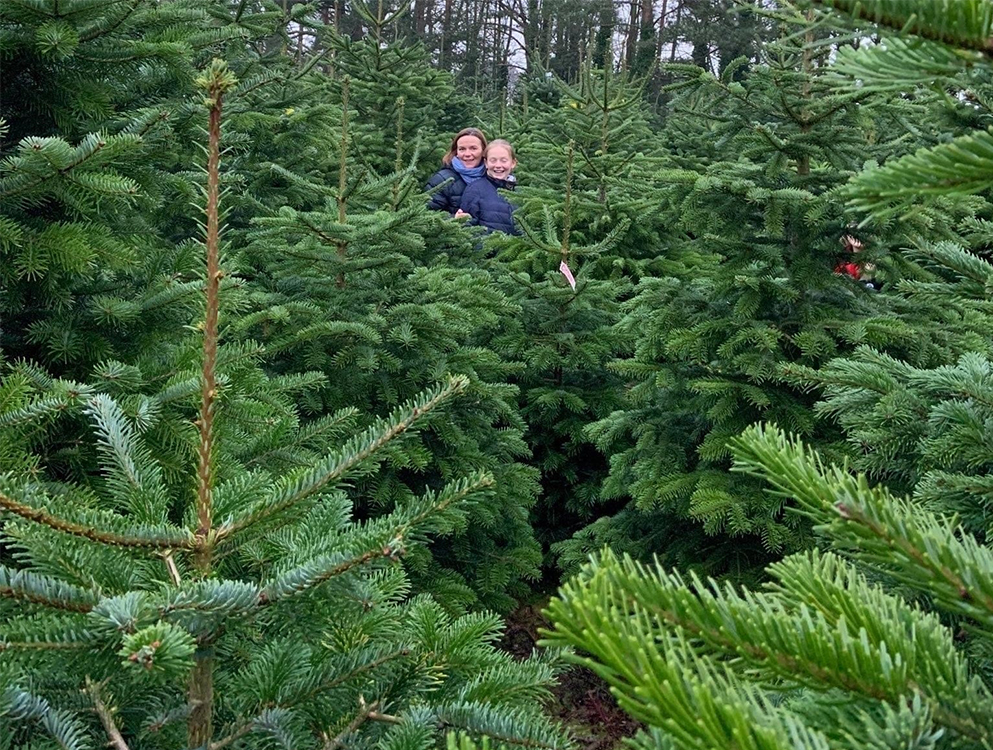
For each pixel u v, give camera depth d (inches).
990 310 105.2
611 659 28.3
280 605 55.2
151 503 62.2
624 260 259.9
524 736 65.4
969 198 139.3
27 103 108.9
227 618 53.2
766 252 148.8
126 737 67.2
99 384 97.2
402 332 163.8
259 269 211.6
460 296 184.9
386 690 67.5
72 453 96.7
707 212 151.9
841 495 34.2
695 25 911.7
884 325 140.9
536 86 595.2
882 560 34.0
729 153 316.8
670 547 167.0
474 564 181.5
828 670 31.5
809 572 39.8
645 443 167.5
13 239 94.3
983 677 47.0
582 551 182.4
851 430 101.7
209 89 53.0
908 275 144.9
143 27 117.6
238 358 107.3
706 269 163.3
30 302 109.4
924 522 38.9
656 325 161.3
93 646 50.3
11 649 48.1
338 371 169.2
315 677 65.1
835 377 94.2
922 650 34.7
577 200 266.4
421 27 1075.9
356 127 371.9
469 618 79.7
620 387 222.7
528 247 264.2
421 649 73.0
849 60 31.1
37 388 96.7
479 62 976.3
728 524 146.0
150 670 40.6
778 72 148.3
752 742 26.3
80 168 92.3
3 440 83.0
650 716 27.3
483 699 73.5
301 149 254.1
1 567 49.1
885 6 28.5
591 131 344.8
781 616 33.9
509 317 218.1
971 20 27.8
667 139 401.7
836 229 146.9
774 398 148.3
